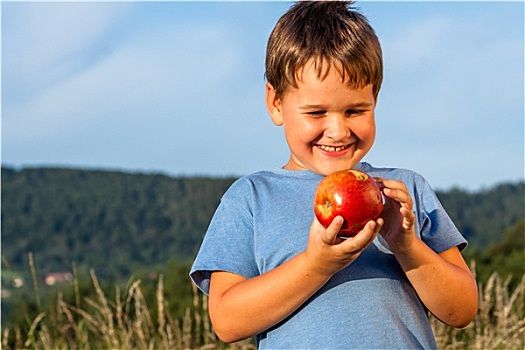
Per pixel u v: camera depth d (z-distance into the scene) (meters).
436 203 3.26
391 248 2.84
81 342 6.76
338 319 2.86
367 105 2.89
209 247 3.10
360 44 2.86
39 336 6.82
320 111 2.88
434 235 3.19
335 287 2.90
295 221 3.04
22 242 57.78
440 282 2.89
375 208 2.67
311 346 2.85
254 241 3.08
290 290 2.76
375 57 2.89
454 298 2.94
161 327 6.71
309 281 2.74
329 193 2.68
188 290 9.91
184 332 6.88
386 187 2.73
